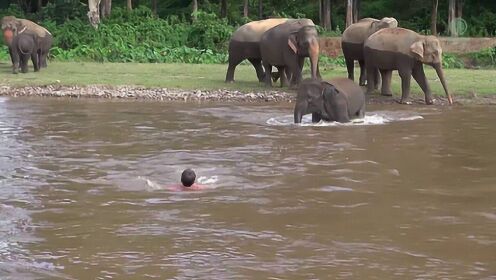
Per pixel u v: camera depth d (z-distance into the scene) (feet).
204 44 136.46
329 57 126.00
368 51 75.72
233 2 187.21
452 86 81.76
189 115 63.26
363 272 23.12
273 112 65.31
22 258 24.67
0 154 44.01
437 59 72.02
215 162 41.19
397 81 88.12
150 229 27.91
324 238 26.71
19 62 99.45
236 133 52.47
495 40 131.75
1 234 27.40
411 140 48.96
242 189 34.45
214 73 100.27
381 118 60.80
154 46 131.34
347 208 30.91
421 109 68.44
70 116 62.39
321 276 22.77
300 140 49.03
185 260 24.31
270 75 84.28
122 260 24.36
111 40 131.13
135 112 65.46
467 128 54.80
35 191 34.30
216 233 27.32
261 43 82.94
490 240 26.48
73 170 39.17
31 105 70.59
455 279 22.50
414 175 37.58
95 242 26.37
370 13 179.52
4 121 59.06
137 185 35.45
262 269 23.40
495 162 41.16
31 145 47.39
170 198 32.81
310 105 57.16
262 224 28.53
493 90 79.05
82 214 30.14
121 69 104.42
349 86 59.26
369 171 38.52
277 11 179.52
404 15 177.17
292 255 24.77
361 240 26.48
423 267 23.58
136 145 47.29
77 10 165.99
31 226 28.45
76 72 98.99
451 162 41.16
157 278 22.61
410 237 26.86
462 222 28.81
